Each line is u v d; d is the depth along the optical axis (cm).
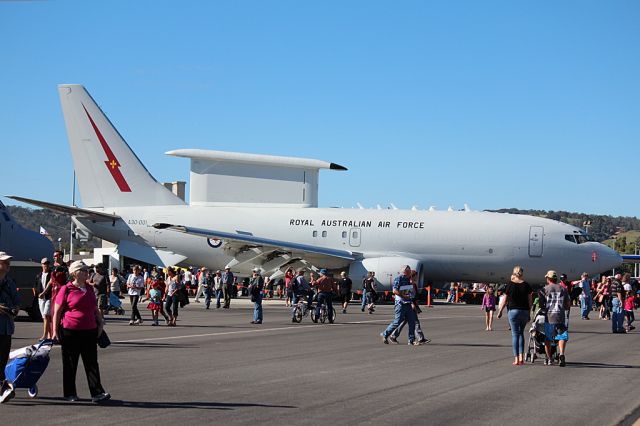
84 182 4966
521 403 1138
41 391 1208
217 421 976
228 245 4534
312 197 5762
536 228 4400
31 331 2247
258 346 1956
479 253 4425
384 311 3825
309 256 4506
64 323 1102
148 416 1007
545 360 1658
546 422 995
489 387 1296
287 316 3266
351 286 4094
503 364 1642
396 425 961
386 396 1184
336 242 4606
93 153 4944
